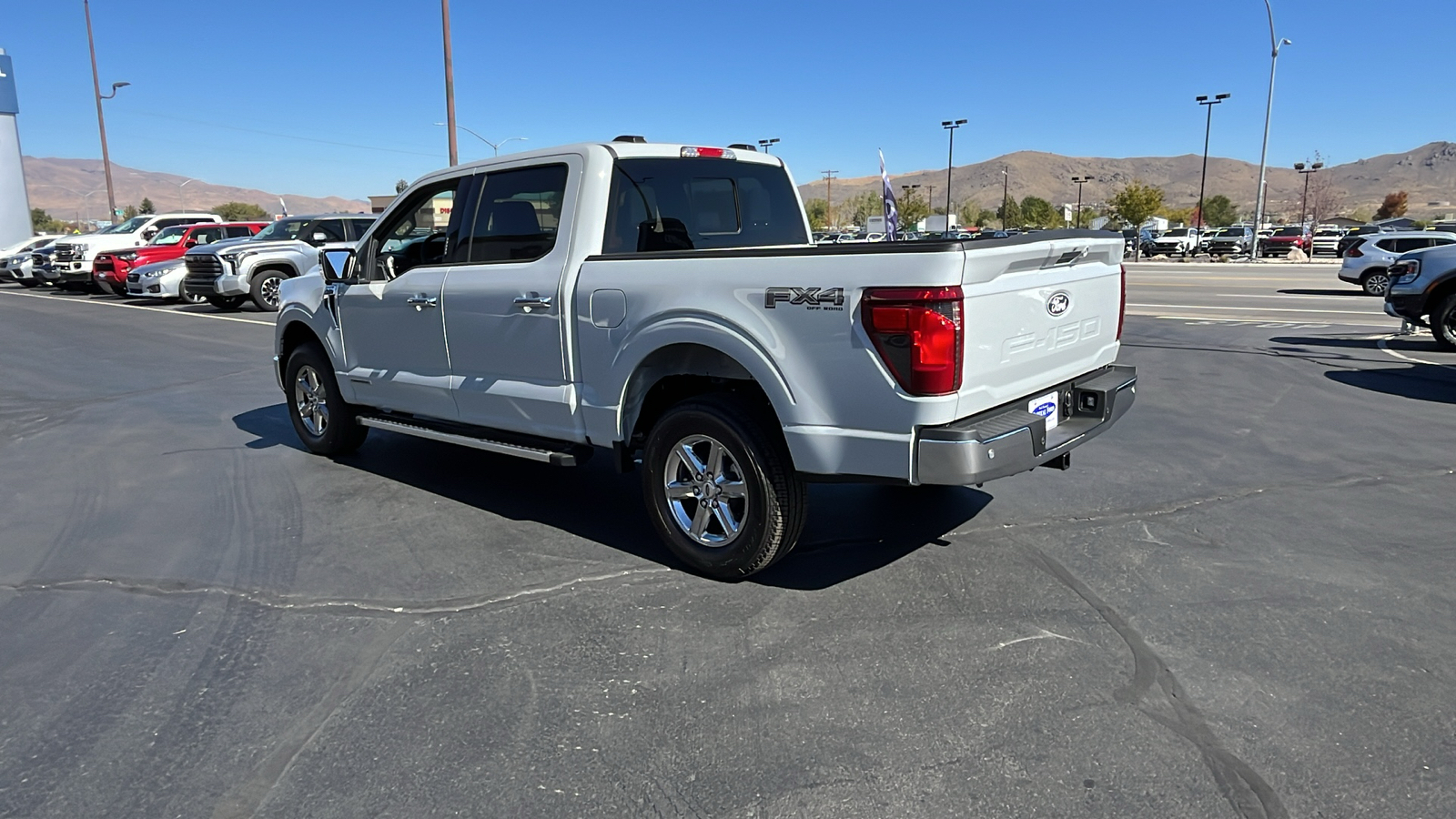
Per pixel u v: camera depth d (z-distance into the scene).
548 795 2.63
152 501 5.57
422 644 3.58
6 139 31.78
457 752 2.85
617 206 4.54
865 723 2.96
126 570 4.43
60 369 10.94
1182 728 2.89
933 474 3.41
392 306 5.42
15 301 21.36
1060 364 4.14
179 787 2.71
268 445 6.98
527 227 4.71
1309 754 2.74
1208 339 12.23
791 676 3.27
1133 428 7.02
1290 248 42.94
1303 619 3.65
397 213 5.52
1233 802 2.53
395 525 5.01
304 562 4.48
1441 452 6.15
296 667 3.42
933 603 3.86
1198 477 5.64
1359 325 13.87
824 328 3.54
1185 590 3.95
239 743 2.93
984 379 3.56
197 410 8.42
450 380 5.14
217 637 3.69
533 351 4.64
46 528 5.11
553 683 3.26
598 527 4.92
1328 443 6.45
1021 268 3.73
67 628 3.79
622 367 4.21
